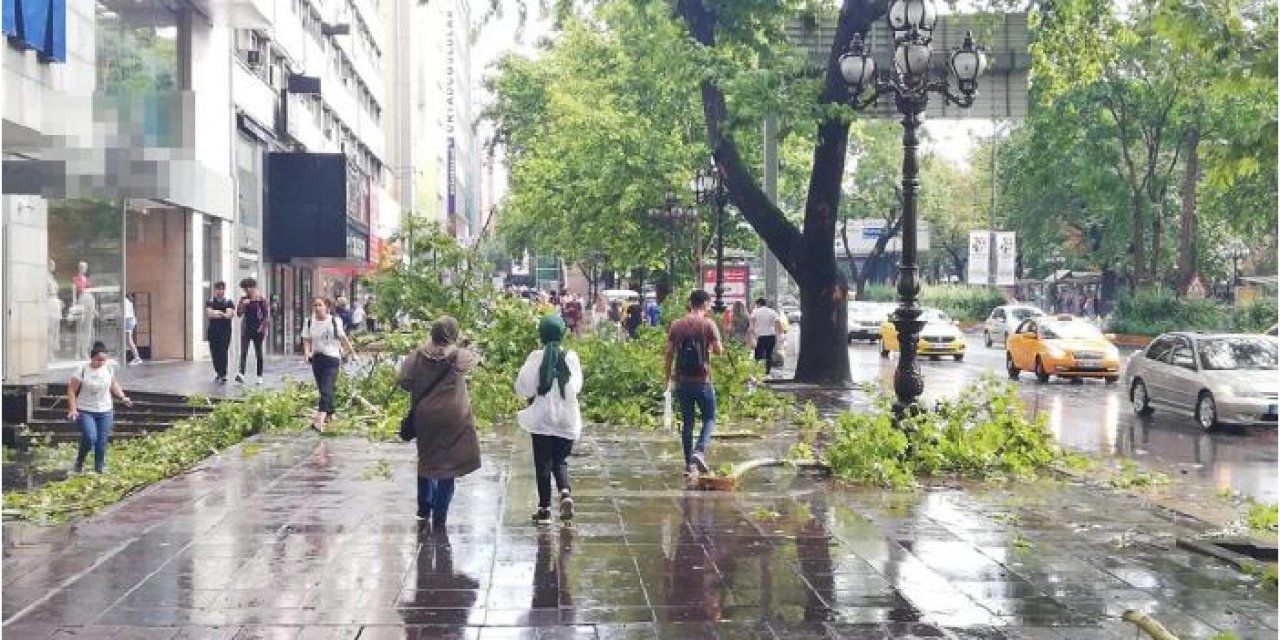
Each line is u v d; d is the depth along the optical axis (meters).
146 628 6.50
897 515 10.14
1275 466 14.78
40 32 18.72
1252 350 19.61
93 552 8.35
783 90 23.14
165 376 24.17
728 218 40.84
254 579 7.60
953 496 11.27
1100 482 12.76
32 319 21.31
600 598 7.21
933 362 39.12
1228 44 10.45
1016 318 48.91
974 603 7.18
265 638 6.34
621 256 42.88
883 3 23.27
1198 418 18.97
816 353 25.69
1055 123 46.16
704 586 7.52
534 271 106.62
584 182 40.56
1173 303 47.12
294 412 17.42
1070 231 63.78
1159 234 51.25
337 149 53.59
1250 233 40.91
